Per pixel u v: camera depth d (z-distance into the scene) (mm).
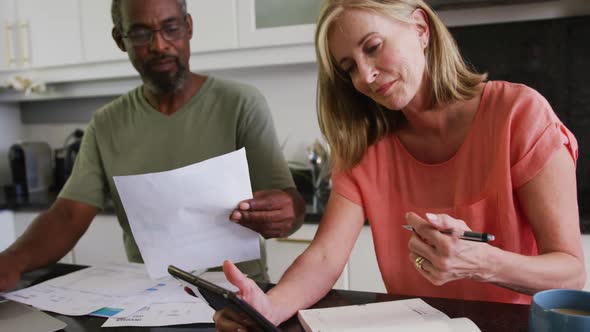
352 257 1762
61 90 2420
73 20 2180
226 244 955
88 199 1363
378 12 866
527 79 1802
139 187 878
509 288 781
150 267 953
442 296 986
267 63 1970
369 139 1063
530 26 1769
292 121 2275
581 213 1592
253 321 613
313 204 1959
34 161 2535
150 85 1337
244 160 881
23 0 2250
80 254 2182
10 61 2309
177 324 784
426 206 1006
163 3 1239
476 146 964
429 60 971
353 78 942
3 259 1082
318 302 862
